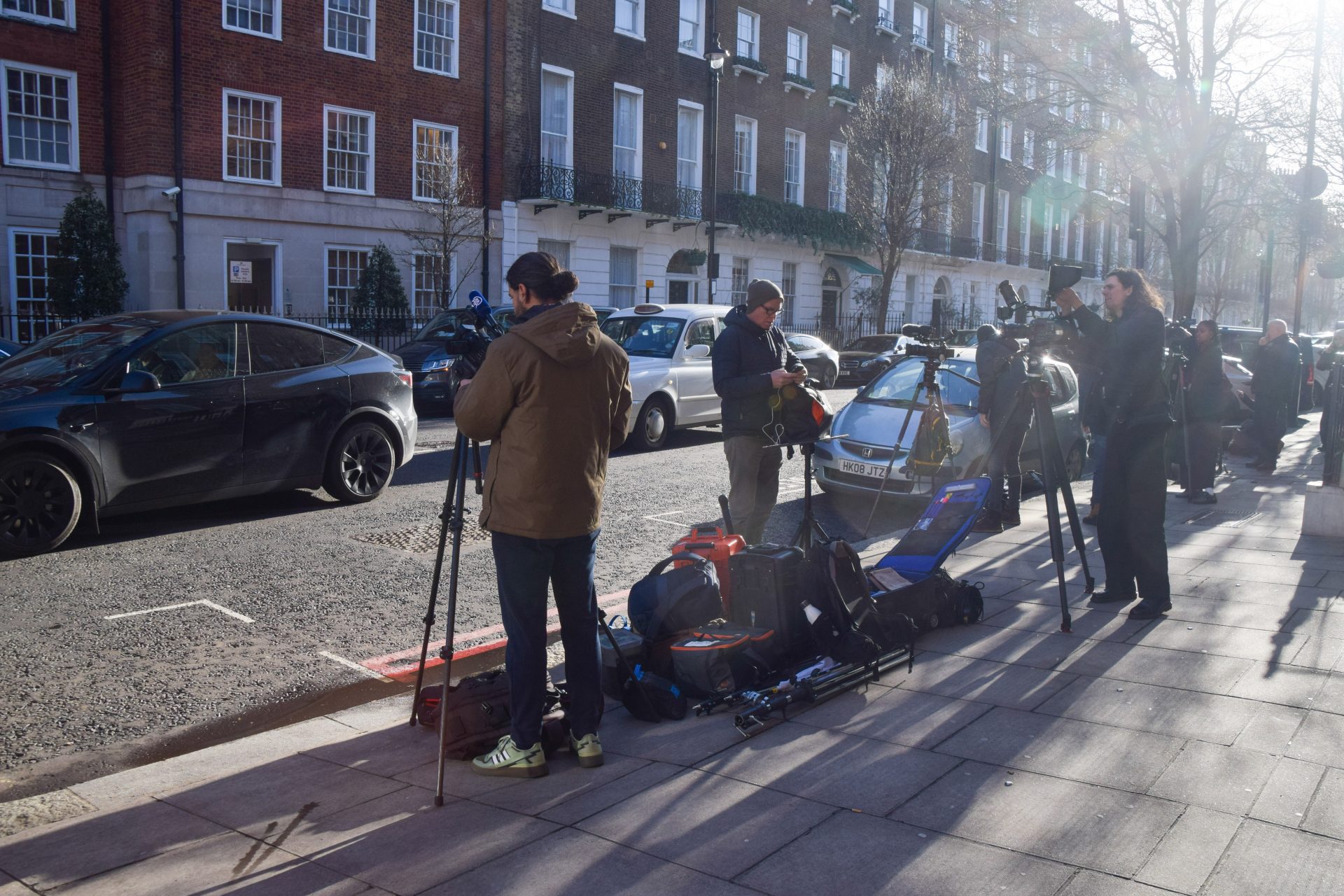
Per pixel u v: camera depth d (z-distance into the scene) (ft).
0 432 22.44
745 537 19.48
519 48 79.25
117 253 60.75
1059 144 69.82
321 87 68.85
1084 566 19.16
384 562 23.49
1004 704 13.79
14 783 12.74
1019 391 19.15
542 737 12.40
